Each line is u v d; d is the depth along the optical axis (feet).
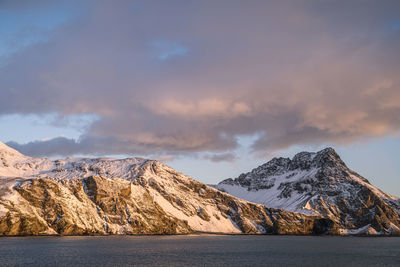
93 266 524.52
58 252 647.56
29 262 540.11
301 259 652.89
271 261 619.26
